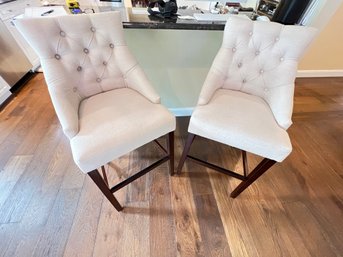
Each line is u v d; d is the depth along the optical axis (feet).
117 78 3.44
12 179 3.95
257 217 3.61
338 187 4.18
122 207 3.61
